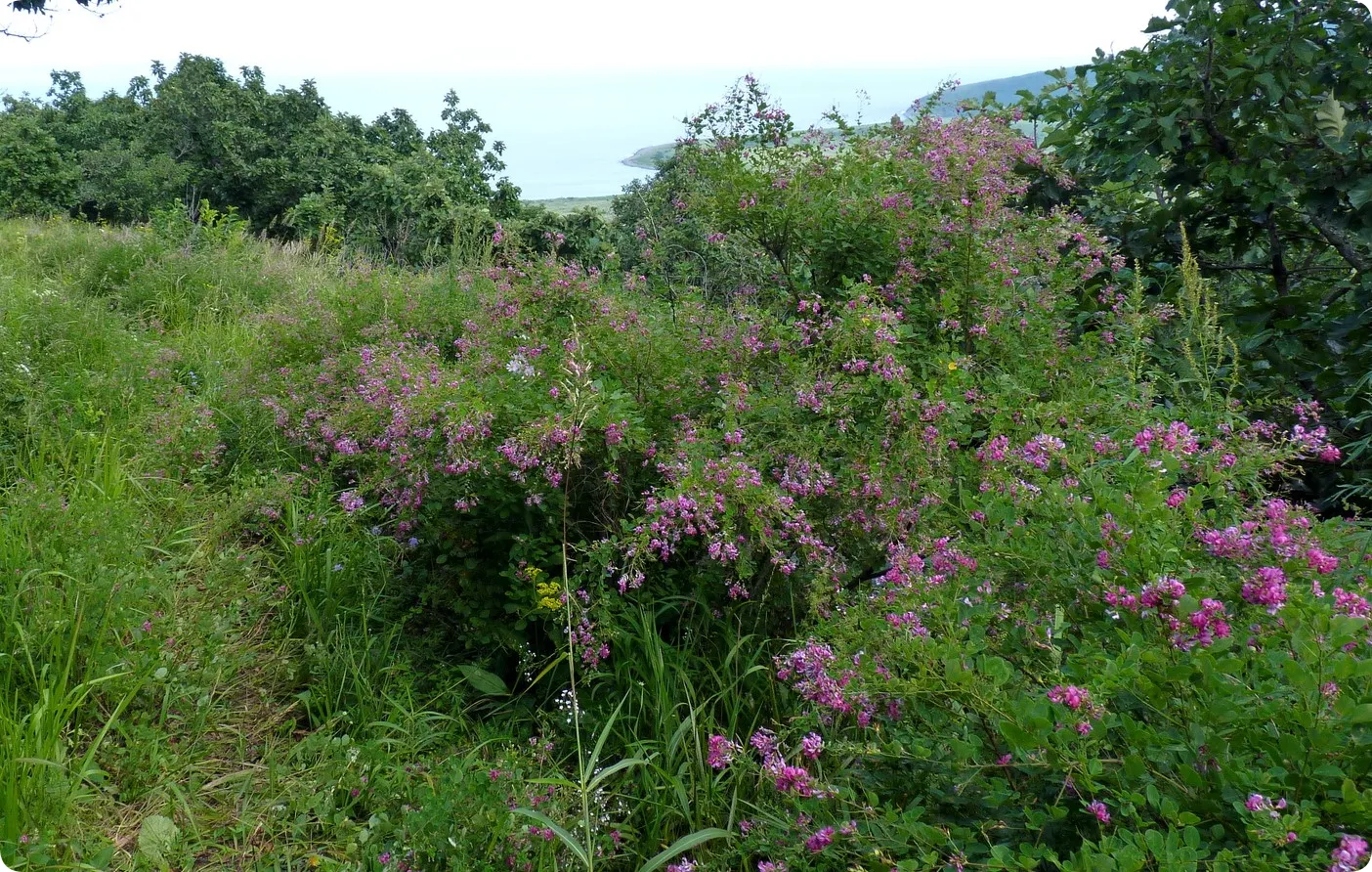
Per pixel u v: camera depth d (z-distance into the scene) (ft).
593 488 11.18
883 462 10.28
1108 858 4.98
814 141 14.38
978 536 8.32
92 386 17.20
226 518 13.58
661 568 10.84
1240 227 15.81
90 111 132.05
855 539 10.82
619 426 10.28
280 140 107.45
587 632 9.84
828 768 8.30
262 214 103.76
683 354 12.41
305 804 8.64
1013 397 10.68
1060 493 7.43
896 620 7.01
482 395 11.22
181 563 12.82
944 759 6.47
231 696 10.55
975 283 12.58
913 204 13.34
